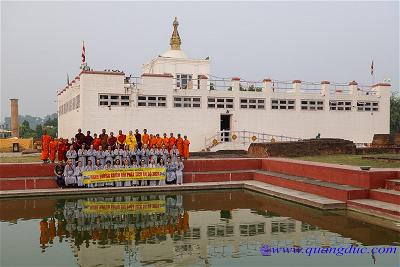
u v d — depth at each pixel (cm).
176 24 3647
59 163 1802
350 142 2506
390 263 834
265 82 3142
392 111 5275
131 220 1253
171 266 834
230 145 2961
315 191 1538
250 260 866
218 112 3016
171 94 2883
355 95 3362
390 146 2712
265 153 2355
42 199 1633
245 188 1917
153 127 2834
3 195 1645
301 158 2170
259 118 3130
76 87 2925
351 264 830
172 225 1184
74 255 904
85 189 1748
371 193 1359
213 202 1565
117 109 2733
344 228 1115
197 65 3434
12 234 1087
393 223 1156
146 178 1866
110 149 1866
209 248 956
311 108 3269
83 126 2658
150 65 3569
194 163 2016
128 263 852
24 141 3391
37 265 840
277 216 1290
